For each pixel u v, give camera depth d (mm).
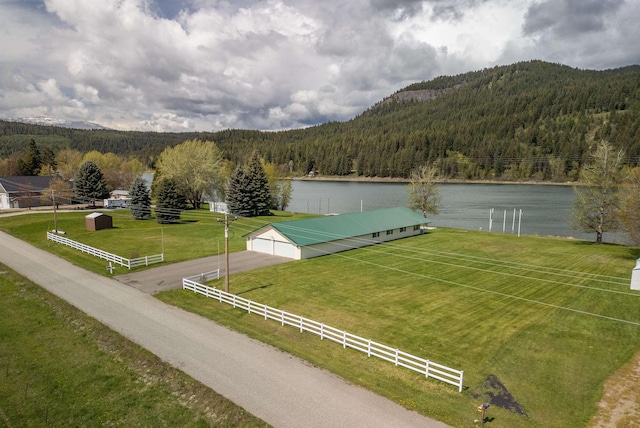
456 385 17141
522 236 56406
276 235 42844
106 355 20562
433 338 22328
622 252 45188
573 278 34656
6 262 37906
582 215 50125
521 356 20250
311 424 14617
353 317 25328
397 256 43031
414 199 73500
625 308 27312
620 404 16125
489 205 94750
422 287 31766
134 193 67688
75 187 81250
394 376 18094
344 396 16391
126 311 25891
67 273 34562
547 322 24781
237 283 32562
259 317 25109
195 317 24984
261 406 15703
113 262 38188
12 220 61312
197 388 17031
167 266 37625
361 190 144875
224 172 85312
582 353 20641
